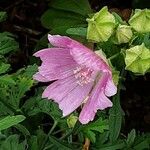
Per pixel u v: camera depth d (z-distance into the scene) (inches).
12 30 21.4
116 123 13.4
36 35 21.3
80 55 12.1
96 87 12.7
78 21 19.3
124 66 12.8
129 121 19.6
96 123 13.8
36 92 15.5
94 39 12.5
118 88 13.1
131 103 20.0
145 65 12.2
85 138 14.4
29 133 14.1
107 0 20.9
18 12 21.7
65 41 12.2
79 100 13.0
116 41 12.5
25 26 21.5
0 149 13.3
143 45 12.1
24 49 20.9
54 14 19.5
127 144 14.2
